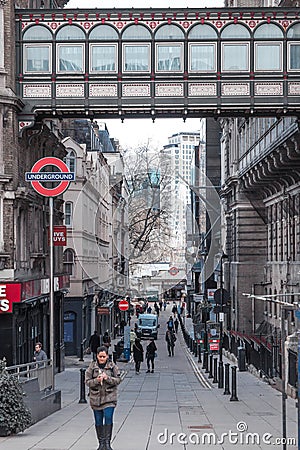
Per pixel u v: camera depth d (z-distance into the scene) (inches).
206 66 1178.0
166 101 1174.3
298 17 1179.3
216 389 1210.0
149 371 1579.7
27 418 661.9
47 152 1524.4
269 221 2043.6
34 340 1331.2
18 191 1168.2
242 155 2062.0
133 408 929.5
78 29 1181.1
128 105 1173.7
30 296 1184.2
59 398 905.5
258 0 2142.0
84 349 2041.1
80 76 1176.2
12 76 1162.0
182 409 911.0
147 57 1177.4
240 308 2112.5
